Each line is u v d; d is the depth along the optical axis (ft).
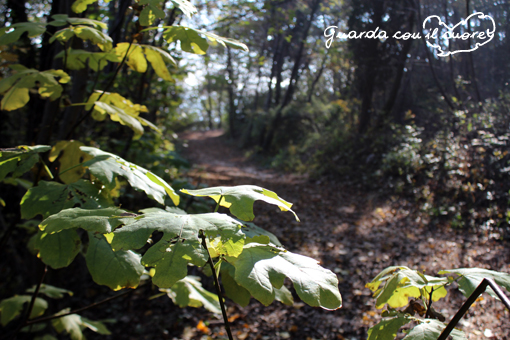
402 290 3.48
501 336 9.05
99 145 15.14
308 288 2.29
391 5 34.45
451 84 32.19
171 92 21.75
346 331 11.15
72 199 3.26
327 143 43.06
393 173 28.30
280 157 55.06
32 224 8.62
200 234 2.55
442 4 29.12
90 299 13.23
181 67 18.97
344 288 13.80
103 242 2.97
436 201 20.71
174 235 2.28
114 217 2.52
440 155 24.08
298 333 11.33
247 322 12.17
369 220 21.74
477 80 29.55
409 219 20.25
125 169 3.47
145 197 16.61
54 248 2.88
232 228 2.38
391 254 16.01
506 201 17.11
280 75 75.36
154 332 11.65
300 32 58.85
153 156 18.29
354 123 42.73
